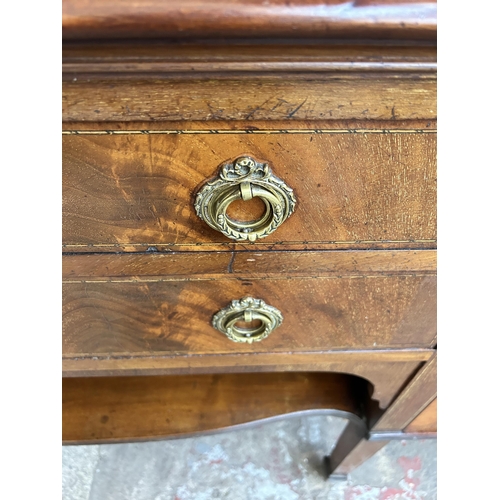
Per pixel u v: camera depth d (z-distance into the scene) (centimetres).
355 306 46
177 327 48
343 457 85
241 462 100
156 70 28
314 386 71
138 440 67
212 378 71
